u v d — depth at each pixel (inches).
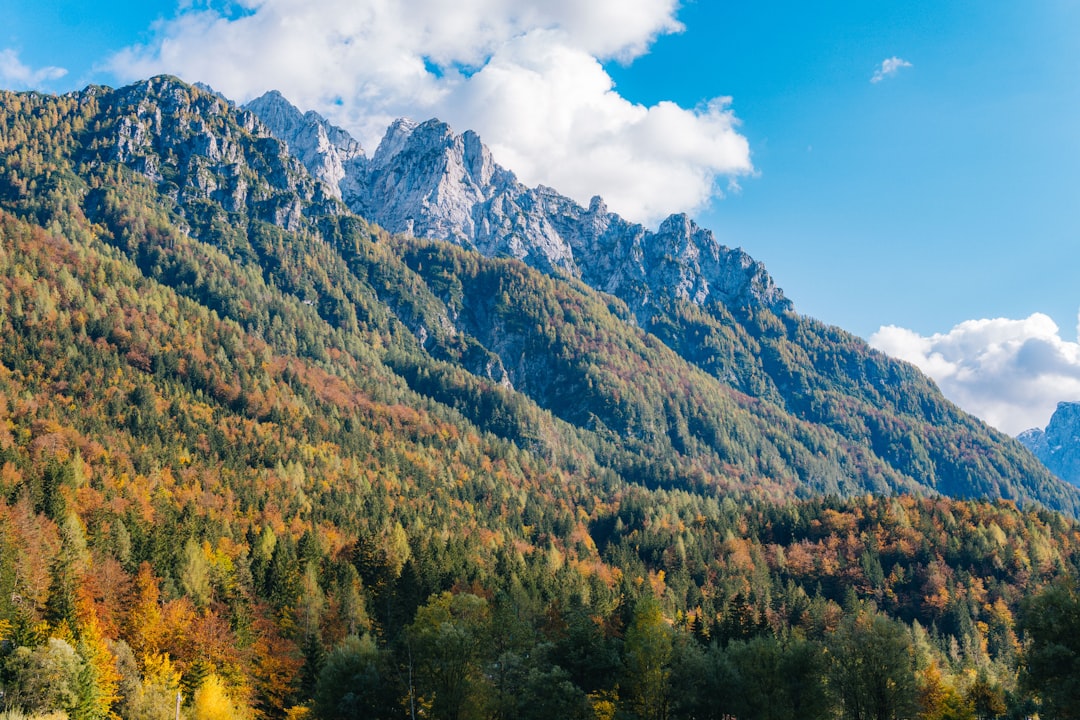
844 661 4028.1
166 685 4190.5
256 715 4463.6
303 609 5285.4
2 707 3420.3
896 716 3917.3
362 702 3747.5
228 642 4749.0
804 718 3976.4
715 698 3991.1
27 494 5890.8
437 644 3722.9
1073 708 3144.7
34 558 4901.6
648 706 3964.1
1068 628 3321.9
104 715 3804.1
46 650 3681.1
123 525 5984.3
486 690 3735.2
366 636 4500.5
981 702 4795.8
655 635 4094.5
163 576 5502.0
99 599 4945.9
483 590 5989.2
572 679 4163.4
